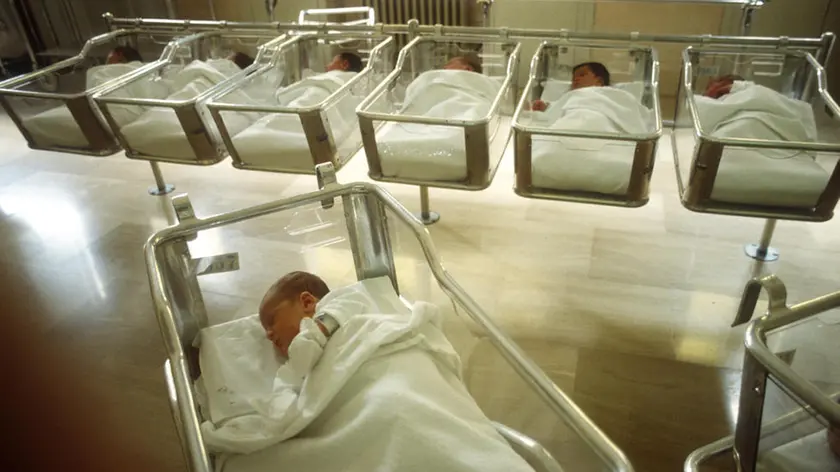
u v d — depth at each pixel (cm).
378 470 86
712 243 190
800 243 187
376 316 111
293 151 170
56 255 205
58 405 149
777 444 84
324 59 230
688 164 156
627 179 143
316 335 106
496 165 171
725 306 165
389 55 217
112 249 206
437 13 292
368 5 302
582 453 86
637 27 264
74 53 317
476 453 86
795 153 137
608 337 157
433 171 159
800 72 183
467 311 107
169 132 180
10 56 321
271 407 102
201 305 130
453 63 208
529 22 276
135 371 158
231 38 235
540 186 152
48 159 271
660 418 135
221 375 114
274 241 153
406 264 140
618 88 192
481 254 192
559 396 88
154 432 141
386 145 158
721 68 193
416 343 105
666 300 168
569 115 166
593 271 181
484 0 221
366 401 93
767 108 161
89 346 166
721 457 109
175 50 221
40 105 191
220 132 172
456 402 97
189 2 312
